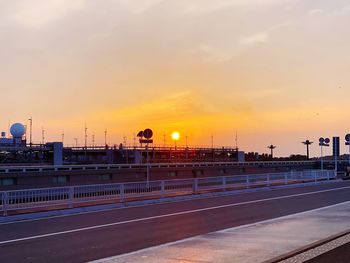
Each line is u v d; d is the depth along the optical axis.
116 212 22.34
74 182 45.59
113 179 50.25
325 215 18.67
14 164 64.19
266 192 34.75
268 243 12.25
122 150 80.25
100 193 25.66
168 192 30.36
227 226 16.42
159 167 58.28
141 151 80.06
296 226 15.49
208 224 17.06
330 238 11.76
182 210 22.52
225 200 28.03
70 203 23.47
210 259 10.30
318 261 9.09
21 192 21.80
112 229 16.17
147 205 25.89
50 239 14.12
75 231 15.85
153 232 15.27
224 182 35.22
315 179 48.75
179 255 10.84
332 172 52.88
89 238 14.17
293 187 40.53
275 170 84.25
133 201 26.70
